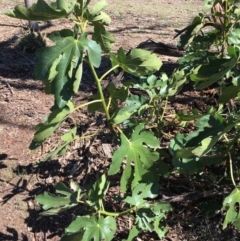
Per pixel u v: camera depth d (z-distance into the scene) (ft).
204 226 9.90
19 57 18.67
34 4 7.73
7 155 12.64
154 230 9.50
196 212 10.28
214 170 10.69
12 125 13.82
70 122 13.47
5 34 22.12
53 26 24.53
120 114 9.04
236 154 10.20
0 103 14.90
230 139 9.98
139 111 9.81
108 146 12.20
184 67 11.91
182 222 10.19
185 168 9.24
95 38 8.98
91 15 8.36
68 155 12.30
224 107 12.29
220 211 10.09
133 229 9.12
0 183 11.85
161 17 27.71
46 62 7.80
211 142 7.77
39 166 12.21
